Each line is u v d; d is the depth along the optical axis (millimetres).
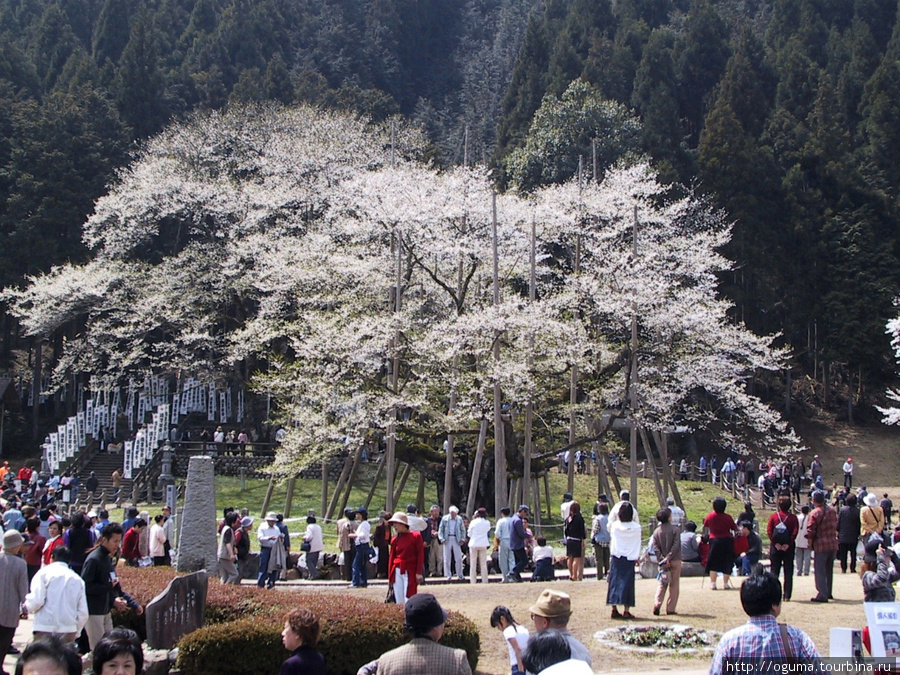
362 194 33094
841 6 84812
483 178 31562
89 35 89500
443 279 33812
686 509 37250
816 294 58375
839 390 60875
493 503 31297
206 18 88250
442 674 7051
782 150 64500
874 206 62031
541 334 28109
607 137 57469
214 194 44844
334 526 30156
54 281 45781
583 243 32781
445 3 125562
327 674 11336
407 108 104375
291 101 71000
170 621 12195
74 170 55656
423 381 28891
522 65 74312
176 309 43875
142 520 18250
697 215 50531
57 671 6160
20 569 10594
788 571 15172
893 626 7664
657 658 11820
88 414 46031
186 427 48906
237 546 19719
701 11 76000
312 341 29625
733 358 37656
